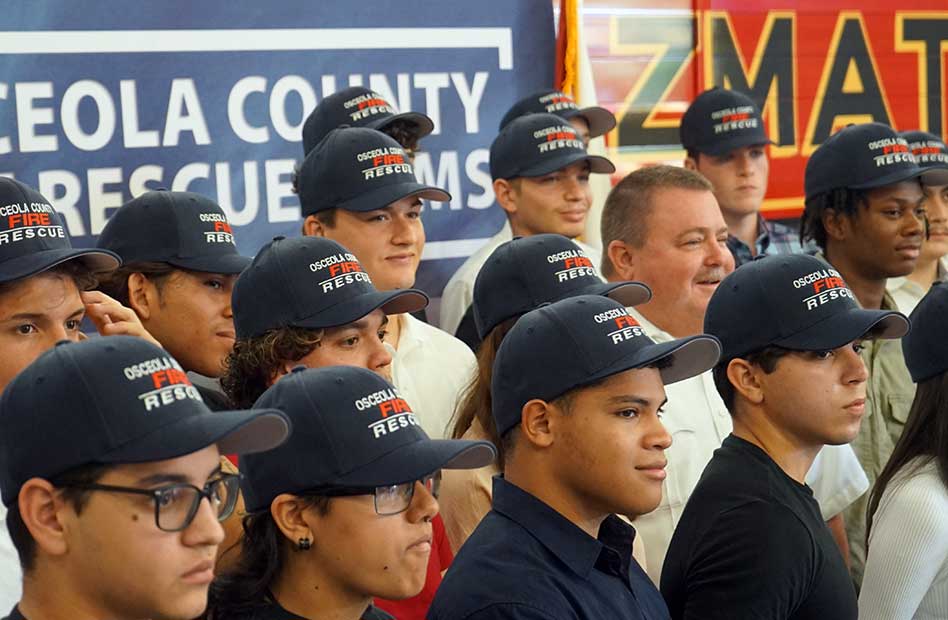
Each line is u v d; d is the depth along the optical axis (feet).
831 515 15.14
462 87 21.89
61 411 7.11
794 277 11.49
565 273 13.17
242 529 9.73
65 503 7.08
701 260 14.76
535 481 10.09
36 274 11.09
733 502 10.93
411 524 8.83
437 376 15.87
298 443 8.68
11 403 7.25
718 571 10.75
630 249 14.96
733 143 22.36
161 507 7.11
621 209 15.08
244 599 8.72
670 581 11.18
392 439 8.79
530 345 10.06
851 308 11.46
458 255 21.91
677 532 11.26
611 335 9.96
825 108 25.98
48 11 18.52
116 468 7.07
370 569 8.66
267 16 20.13
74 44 18.72
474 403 12.66
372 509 8.65
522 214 19.62
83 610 7.16
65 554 7.11
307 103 20.53
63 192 18.71
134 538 7.06
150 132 19.30
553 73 22.76
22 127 18.40
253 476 8.84
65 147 18.71
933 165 20.75
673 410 14.24
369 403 8.86
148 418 7.18
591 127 22.12
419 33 21.45
